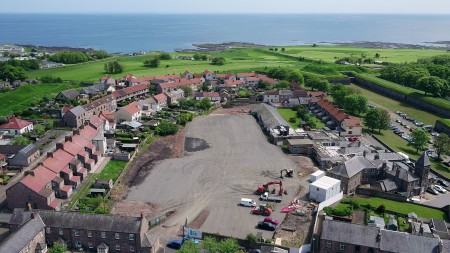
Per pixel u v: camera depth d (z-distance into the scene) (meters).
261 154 158.12
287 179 135.88
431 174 133.88
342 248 90.25
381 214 112.88
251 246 97.12
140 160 150.50
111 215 94.12
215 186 129.88
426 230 99.25
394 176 129.38
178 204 118.06
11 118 178.50
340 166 128.38
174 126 183.38
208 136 179.12
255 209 114.00
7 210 110.56
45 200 109.19
